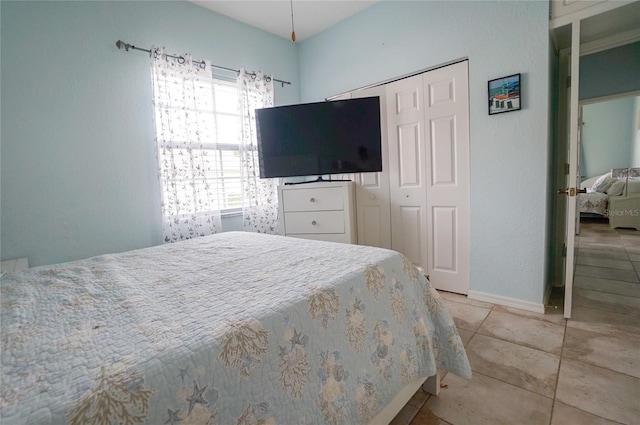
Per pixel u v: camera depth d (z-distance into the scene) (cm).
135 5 226
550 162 217
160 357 59
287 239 174
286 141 285
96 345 64
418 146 262
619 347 162
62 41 196
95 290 100
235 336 68
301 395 77
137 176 230
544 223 202
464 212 241
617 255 329
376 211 296
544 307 208
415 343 118
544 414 122
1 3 175
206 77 260
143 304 86
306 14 286
